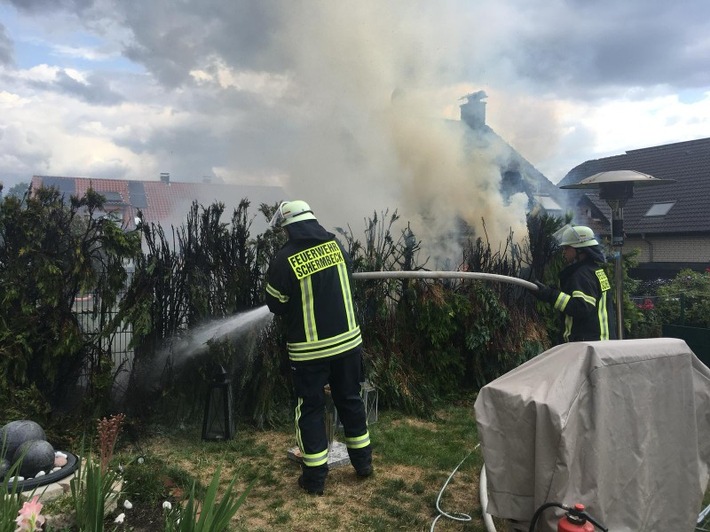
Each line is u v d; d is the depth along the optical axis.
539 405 2.41
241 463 4.36
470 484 4.05
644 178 5.47
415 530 3.36
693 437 2.85
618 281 5.75
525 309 6.98
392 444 4.89
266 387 5.24
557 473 2.36
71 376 4.75
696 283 10.05
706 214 21.42
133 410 4.88
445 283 6.77
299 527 3.36
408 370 6.21
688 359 2.91
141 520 3.12
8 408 4.17
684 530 2.83
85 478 3.00
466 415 5.89
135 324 4.74
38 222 4.55
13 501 2.37
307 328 3.89
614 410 2.51
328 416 4.61
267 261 5.39
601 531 2.32
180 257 5.23
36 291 4.55
